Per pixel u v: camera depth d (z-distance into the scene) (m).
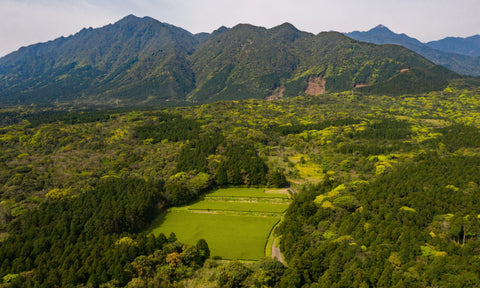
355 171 164.25
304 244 92.69
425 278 72.25
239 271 83.88
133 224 114.31
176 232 116.75
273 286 81.31
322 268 82.06
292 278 78.31
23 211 115.75
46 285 80.56
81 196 124.38
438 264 74.06
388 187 121.12
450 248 81.06
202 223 124.19
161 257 91.38
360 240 90.44
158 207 133.00
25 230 105.88
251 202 143.12
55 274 83.31
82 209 115.44
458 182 118.56
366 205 107.69
